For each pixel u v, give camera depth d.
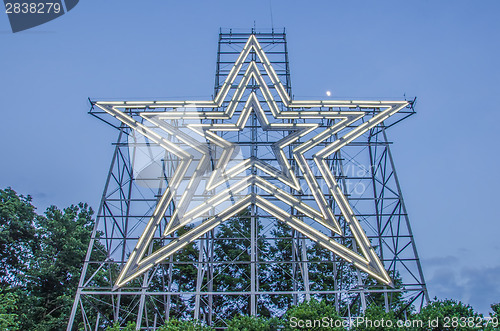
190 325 25.55
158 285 46.78
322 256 48.97
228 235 50.25
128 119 34.41
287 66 41.16
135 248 30.30
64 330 43.41
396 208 33.41
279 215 31.86
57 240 47.69
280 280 48.09
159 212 31.61
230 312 47.09
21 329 41.25
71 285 45.31
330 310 25.53
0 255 46.56
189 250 49.38
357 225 31.64
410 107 35.97
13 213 47.22
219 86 40.09
